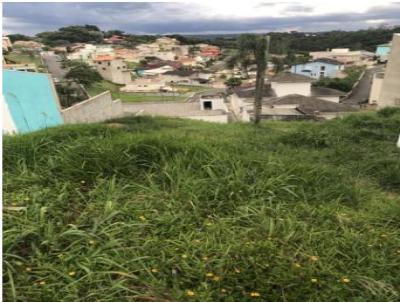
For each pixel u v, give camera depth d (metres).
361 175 4.12
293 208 2.87
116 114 13.48
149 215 2.58
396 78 14.00
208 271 2.04
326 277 2.05
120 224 2.40
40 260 2.03
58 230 2.34
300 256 2.24
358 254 2.30
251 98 25.45
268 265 2.10
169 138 3.99
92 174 3.13
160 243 2.28
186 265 2.07
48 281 1.89
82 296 1.80
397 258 2.29
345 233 2.53
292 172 3.45
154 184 3.03
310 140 5.71
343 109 20.44
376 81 25.81
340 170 4.02
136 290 1.88
